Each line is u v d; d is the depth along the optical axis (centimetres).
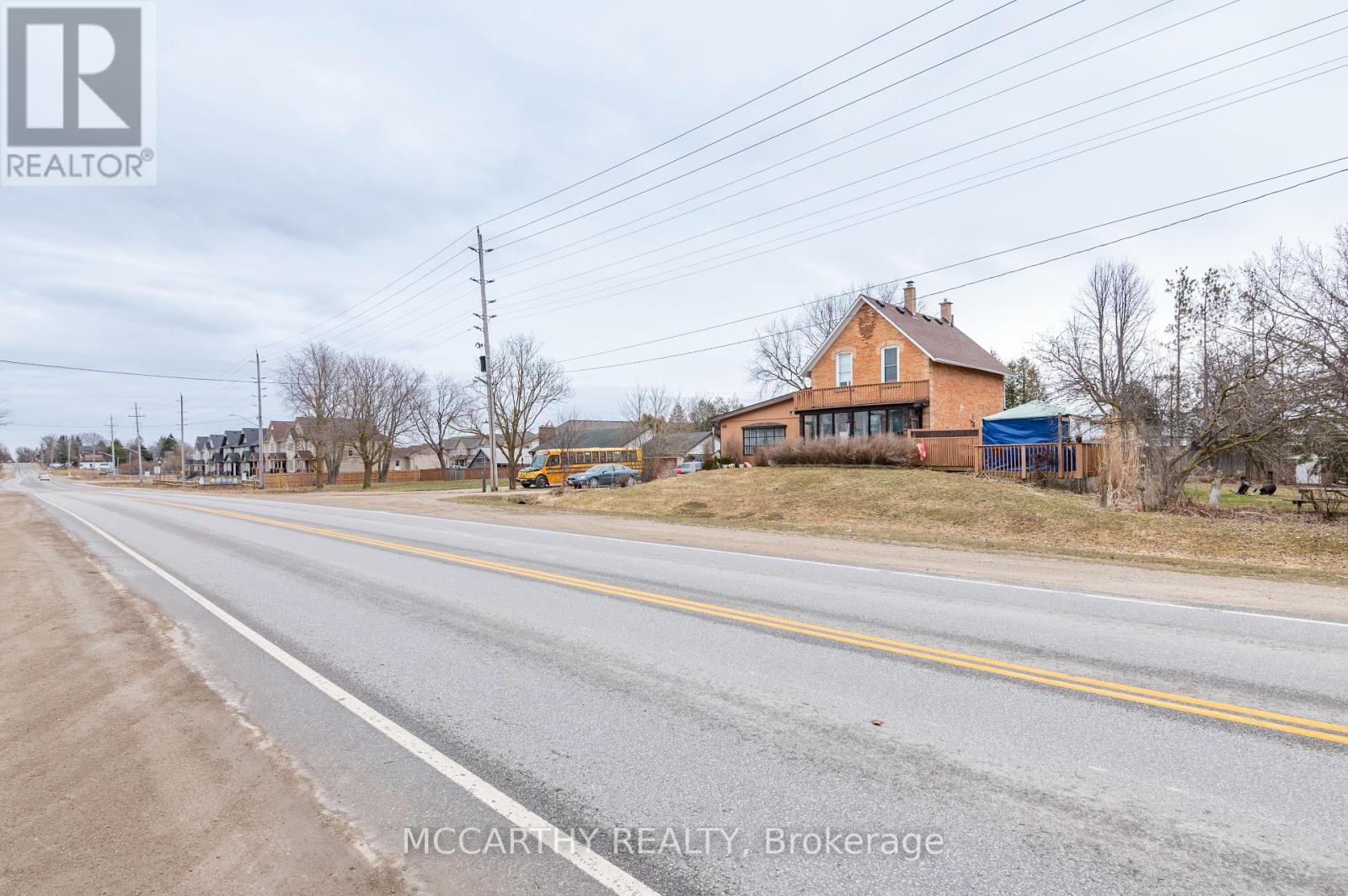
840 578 917
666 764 373
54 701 479
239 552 1253
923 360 3023
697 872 281
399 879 276
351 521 1872
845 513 1755
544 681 505
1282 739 397
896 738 403
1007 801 332
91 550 1330
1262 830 305
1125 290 3416
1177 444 1766
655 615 706
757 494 2078
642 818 321
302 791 348
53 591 890
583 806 332
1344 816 316
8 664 566
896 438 2330
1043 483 1966
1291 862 282
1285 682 493
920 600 770
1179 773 358
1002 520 1504
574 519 1905
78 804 336
